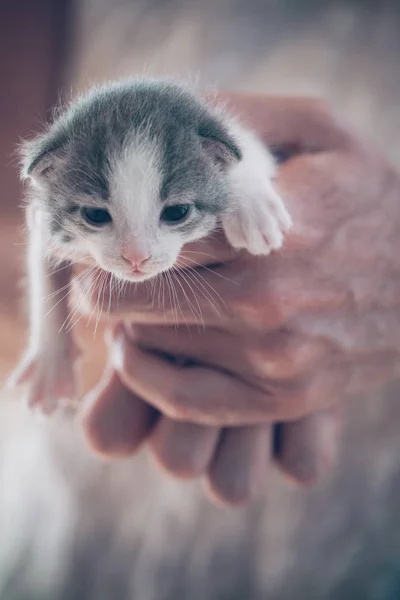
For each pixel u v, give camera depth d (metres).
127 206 0.22
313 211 0.25
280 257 0.24
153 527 0.34
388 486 0.31
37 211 0.24
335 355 0.25
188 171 0.22
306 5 0.37
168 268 0.23
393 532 0.30
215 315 0.24
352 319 0.25
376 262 0.25
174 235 0.23
